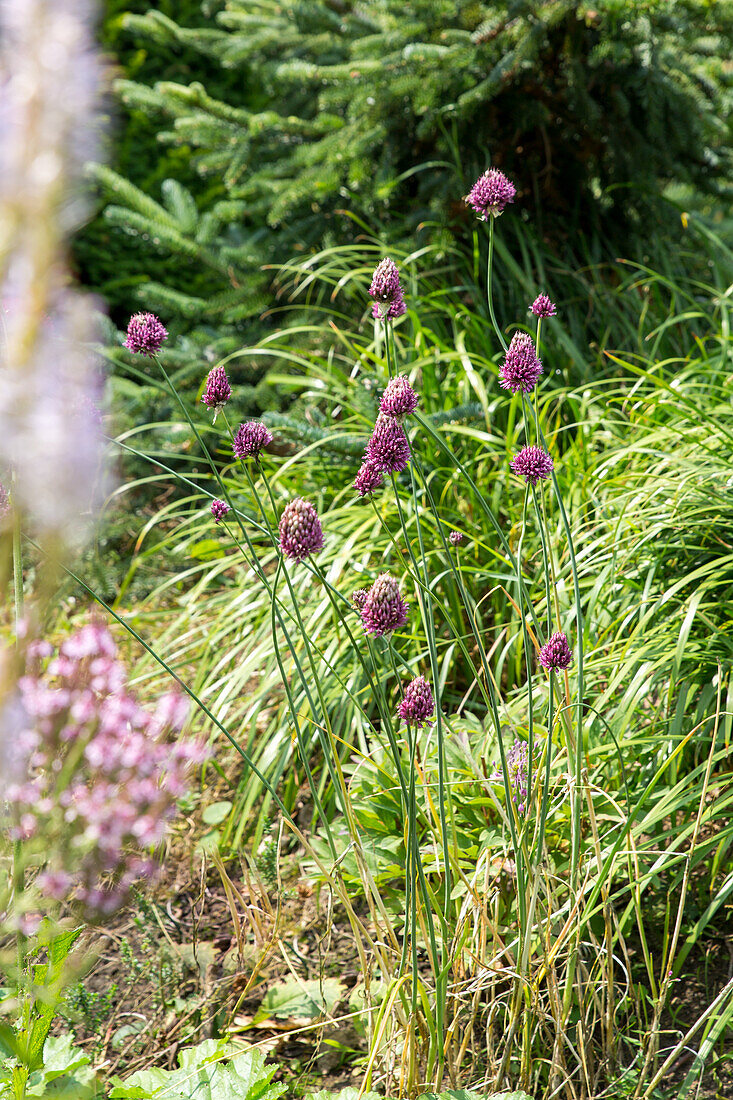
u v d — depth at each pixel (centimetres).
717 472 278
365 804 236
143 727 175
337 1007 220
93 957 166
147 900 244
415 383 384
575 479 328
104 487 100
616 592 281
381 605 158
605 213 507
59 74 74
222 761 310
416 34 425
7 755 111
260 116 444
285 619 301
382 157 459
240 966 220
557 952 183
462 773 227
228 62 496
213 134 473
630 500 301
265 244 486
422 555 176
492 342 430
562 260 484
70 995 209
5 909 154
